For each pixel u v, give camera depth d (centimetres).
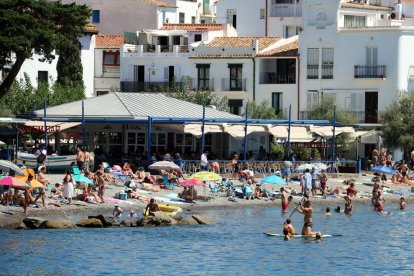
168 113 17988
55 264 11306
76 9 19625
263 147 19612
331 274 11325
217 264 11588
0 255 11575
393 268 11688
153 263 11512
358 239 13312
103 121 17312
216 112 18850
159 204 14312
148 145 17175
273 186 17038
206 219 14000
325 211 15662
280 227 13888
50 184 14850
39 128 17800
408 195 17788
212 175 15488
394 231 14000
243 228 13712
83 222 13262
